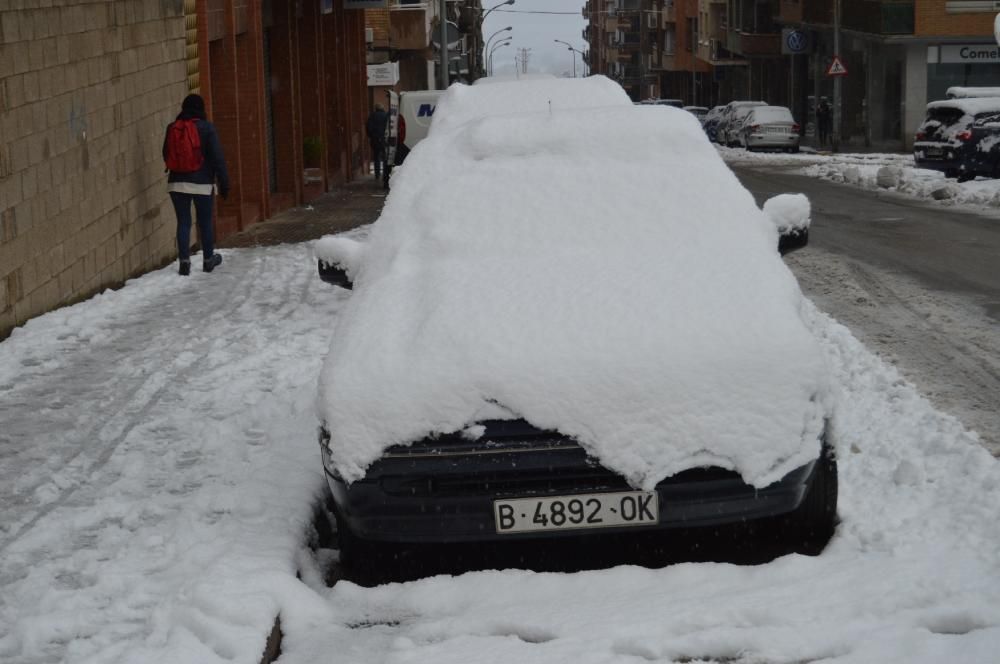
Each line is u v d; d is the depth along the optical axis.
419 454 5.35
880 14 52.44
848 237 18.39
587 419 5.34
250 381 9.29
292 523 6.20
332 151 37.12
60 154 12.09
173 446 7.67
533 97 8.75
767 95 79.44
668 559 5.91
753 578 5.29
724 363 5.43
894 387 8.59
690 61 105.00
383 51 52.44
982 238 18.12
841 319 11.73
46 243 11.69
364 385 5.50
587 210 6.73
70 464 7.33
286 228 21.73
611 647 4.65
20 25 11.04
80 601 5.30
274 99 28.09
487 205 6.83
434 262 6.48
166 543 5.95
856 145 58.22
